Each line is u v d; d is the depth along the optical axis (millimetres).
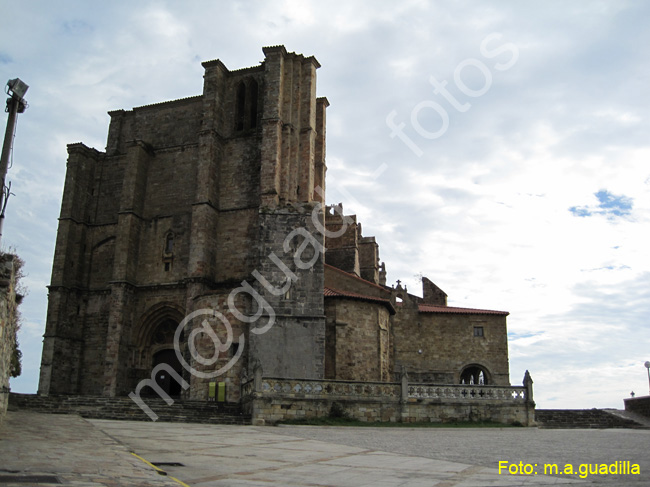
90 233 57344
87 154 58438
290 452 17031
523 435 25922
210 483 11133
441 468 13688
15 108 20406
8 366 23719
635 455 16703
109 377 49031
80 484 9453
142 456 15016
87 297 55625
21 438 16109
